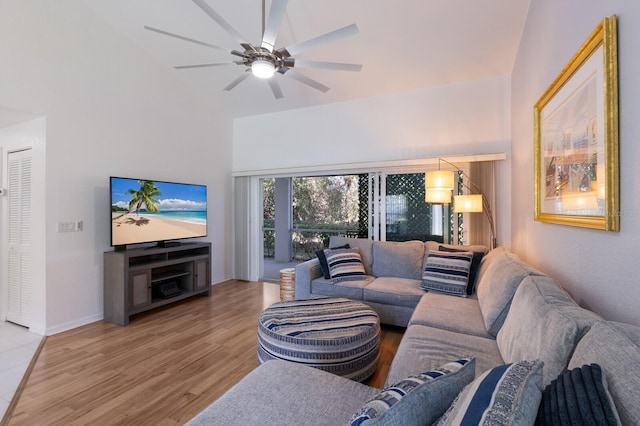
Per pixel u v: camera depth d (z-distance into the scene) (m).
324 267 3.47
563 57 1.85
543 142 2.19
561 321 1.10
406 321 2.92
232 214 5.27
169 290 3.70
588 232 1.53
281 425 1.09
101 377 2.17
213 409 1.17
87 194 3.20
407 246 3.57
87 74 3.19
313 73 3.86
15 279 3.14
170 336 2.86
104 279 3.26
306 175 4.86
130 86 3.61
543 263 2.26
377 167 4.19
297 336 1.98
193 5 3.08
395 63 3.53
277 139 4.91
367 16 2.94
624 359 0.77
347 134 4.38
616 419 0.63
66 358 2.43
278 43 3.36
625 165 1.21
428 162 3.80
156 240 3.64
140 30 3.47
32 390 2.01
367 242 3.77
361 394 1.28
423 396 0.80
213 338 2.82
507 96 3.52
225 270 5.14
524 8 2.69
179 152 4.26
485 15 2.80
